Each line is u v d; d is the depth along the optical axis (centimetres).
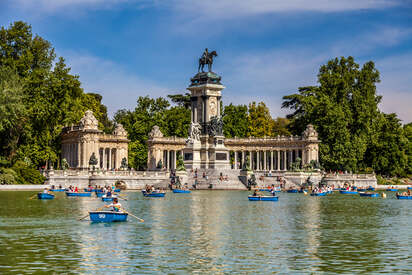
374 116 19738
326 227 7131
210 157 17912
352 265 4819
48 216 8025
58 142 18012
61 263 4803
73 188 13238
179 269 4638
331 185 17825
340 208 9988
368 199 12781
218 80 18450
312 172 17525
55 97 16500
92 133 17662
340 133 18525
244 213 8788
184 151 18125
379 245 5750
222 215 8444
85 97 19938
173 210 9200
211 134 18000
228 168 18025
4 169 14838
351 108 19488
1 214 8300
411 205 10862
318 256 5175
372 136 19525
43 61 17025
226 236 6278
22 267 4653
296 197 13238
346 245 5744
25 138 16275
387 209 9869
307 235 6406
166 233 6450
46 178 15675
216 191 15200
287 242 5903
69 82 16625
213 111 18288
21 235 6209
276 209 9556
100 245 5625
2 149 15988
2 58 16312
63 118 16925
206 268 4678
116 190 14212
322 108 18812
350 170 18650
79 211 8762
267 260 4991
